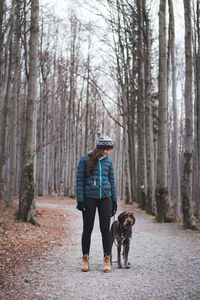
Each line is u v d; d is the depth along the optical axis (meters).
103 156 4.74
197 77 15.80
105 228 4.60
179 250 6.29
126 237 4.75
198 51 15.56
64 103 28.30
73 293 3.50
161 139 11.95
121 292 3.56
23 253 5.44
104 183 4.65
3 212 11.11
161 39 12.02
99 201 4.65
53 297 3.36
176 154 12.90
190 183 9.98
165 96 11.97
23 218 9.02
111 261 4.93
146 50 15.11
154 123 24.72
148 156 15.39
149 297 3.40
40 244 6.43
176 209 12.72
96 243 7.09
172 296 3.44
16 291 3.50
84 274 4.32
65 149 29.20
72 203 20.75
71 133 27.86
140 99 18.86
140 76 18.62
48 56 21.75
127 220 4.57
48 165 29.42
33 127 9.31
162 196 11.86
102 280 4.02
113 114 38.44
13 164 13.36
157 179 12.04
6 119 16.50
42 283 3.84
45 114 25.67
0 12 8.05
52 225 9.58
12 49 14.37
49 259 5.22
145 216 14.23
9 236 6.69
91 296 3.41
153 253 5.98
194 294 3.50
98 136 4.77
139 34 15.18
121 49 18.47
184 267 4.82
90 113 33.97
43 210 13.83
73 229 9.36
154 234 8.66
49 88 26.83
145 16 14.58
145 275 4.33
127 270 4.63
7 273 4.19
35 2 9.50
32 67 9.41
